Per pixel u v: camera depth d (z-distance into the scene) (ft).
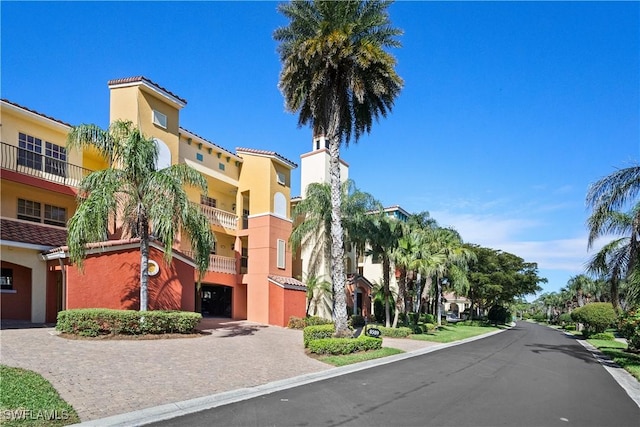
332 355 51.93
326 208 91.15
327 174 118.83
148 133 72.43
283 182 99.96
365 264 153.58
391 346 70.08
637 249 54.49
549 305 351.87
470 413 28.25
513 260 194.49
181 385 33.19
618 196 53.93
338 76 63.77
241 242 97.71
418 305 136.67
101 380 32.19
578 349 80.53
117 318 51.16
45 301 60.34
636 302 57.11
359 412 27.76
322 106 66.74
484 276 175.42
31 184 60.44
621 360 59.72
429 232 132.67
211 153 92.02
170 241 52.31
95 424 23.52
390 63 61.41
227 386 34.14
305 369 43.32
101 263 58.59
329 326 60.75
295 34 63.21
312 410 27.96
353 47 61.11
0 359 34.81
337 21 61.00
